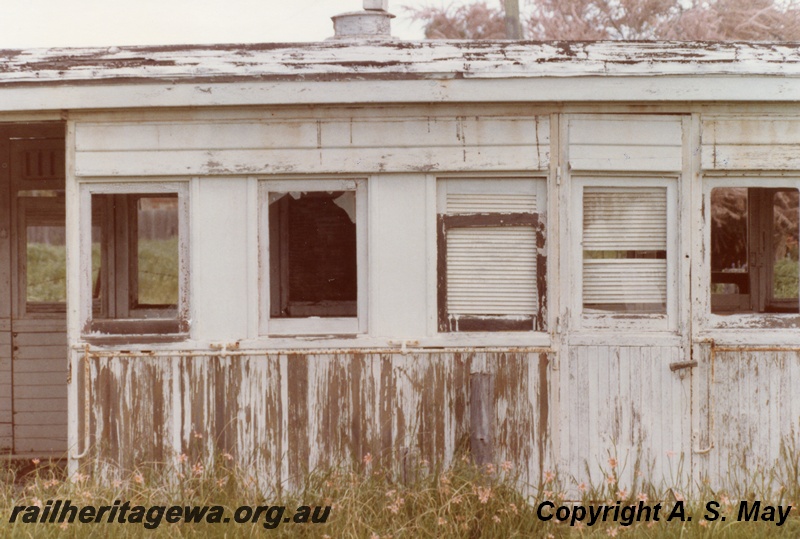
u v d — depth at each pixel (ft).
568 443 21.67
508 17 47.75
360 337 21.83
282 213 22.57
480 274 21.93
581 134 21.68
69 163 21.80
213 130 21.84
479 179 21.91
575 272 21.85
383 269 21.85
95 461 21.59
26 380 27.71
